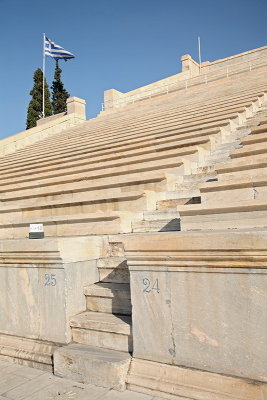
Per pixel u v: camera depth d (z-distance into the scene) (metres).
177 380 3.62
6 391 4.00
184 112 14.90
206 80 21.81
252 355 3.31
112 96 25.89
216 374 3.47
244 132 10.17
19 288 5.11
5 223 8.91
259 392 3.19
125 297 4.67
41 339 4.86
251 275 3.35
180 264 3.71
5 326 5.24
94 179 9.95
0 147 19.27
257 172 6.52
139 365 3.90
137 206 7.63
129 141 12.36
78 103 24.73
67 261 4.74
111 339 4.34
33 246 4.87
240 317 3.39
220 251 3.46
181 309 3.73
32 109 41.41
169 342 3.79
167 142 11.05
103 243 5.56
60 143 17.42
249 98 13.47
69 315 4.71
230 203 5.26
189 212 5.66
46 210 9.13
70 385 4.05
